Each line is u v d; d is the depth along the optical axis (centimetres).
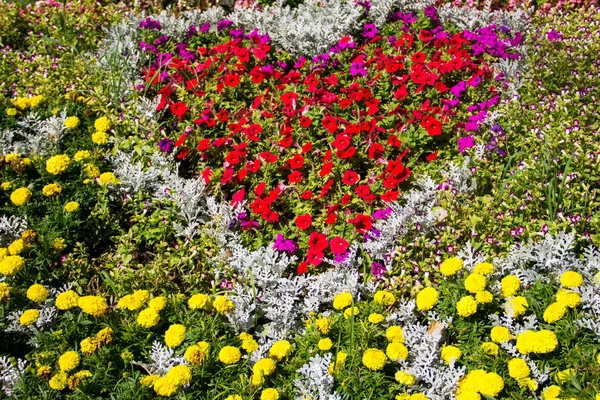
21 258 222
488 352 194
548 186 238
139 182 266
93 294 239
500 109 279
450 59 308
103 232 255
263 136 284
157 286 234
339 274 229
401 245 239
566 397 182
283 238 245
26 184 258
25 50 365
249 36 331
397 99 287
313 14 346
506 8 360
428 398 189
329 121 274
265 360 196
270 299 224
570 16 348
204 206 268
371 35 324
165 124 300
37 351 208
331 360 200
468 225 239
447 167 267
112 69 307
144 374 206
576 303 196
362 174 274
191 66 315
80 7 387
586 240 231
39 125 287
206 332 210
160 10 390
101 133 280
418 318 218
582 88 289
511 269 220
